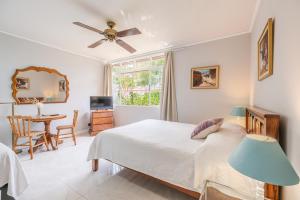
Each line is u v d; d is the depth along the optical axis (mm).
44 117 3342
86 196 1864
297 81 949
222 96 3312
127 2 2154
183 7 2256
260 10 2043
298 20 948
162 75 4102
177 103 3924
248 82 3037
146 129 2604
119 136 2207
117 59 5164
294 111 983
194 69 3639
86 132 4848
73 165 2648
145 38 3385
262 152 754
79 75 4684
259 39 2006
